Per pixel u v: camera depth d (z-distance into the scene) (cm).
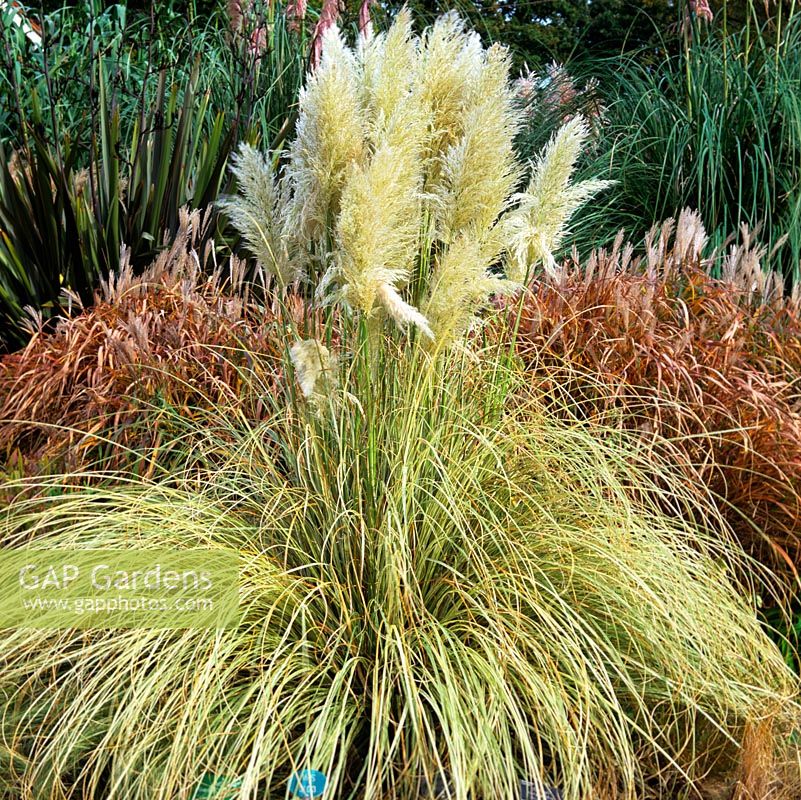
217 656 239
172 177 525
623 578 272
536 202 304
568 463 312
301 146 284
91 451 365
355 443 284
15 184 484
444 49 287
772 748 259
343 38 300
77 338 383
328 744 228
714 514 336
